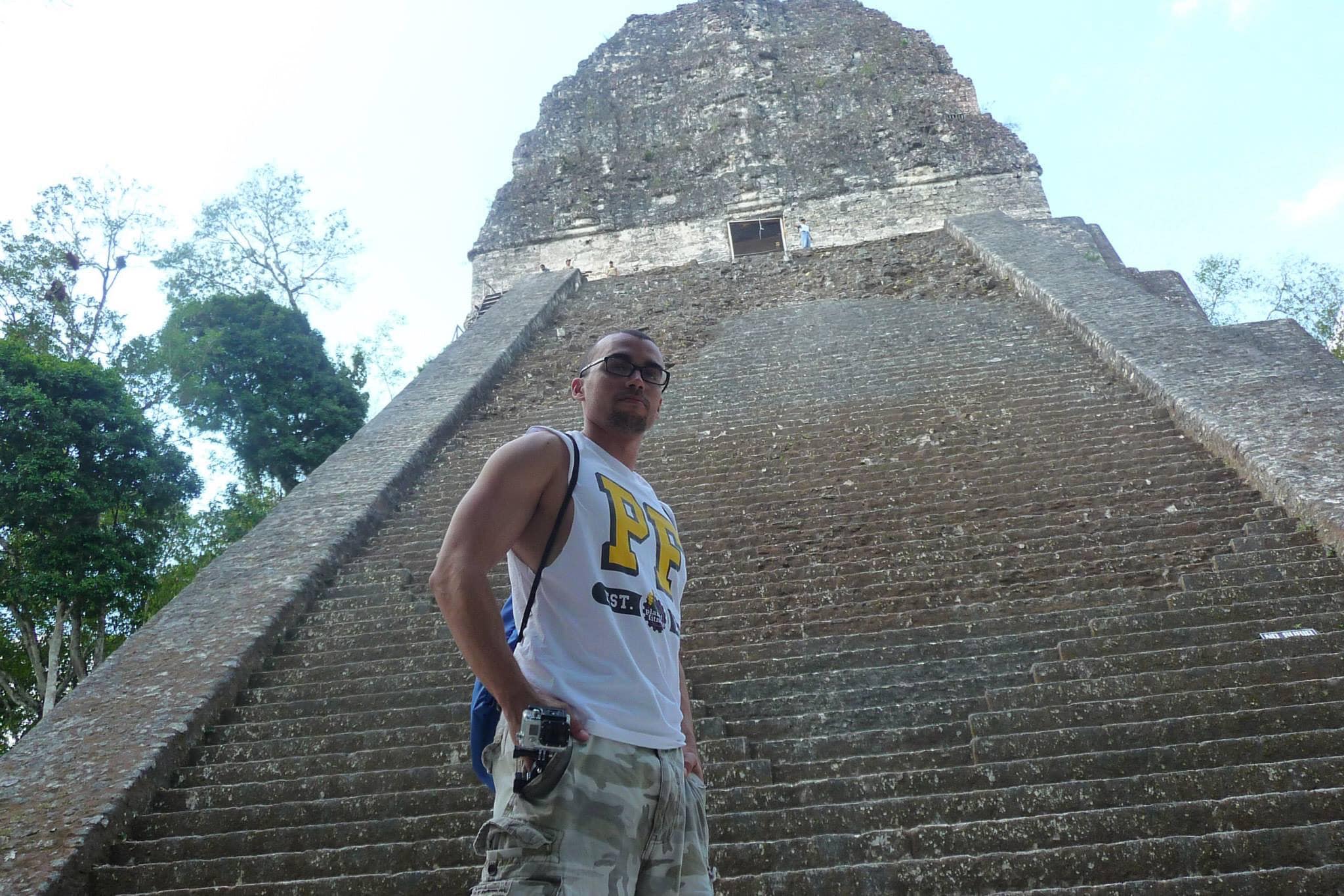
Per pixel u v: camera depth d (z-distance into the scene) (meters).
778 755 5.21
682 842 2.29
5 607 15.11
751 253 24.00
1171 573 6.29
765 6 25.53
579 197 21.98
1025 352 11.03
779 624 6.50
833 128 22.25
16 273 20.45
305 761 5.53
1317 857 3.93
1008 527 7.31
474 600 2.13
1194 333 10.23
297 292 27.48
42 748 5.66
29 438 14.59
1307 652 5.20
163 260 25.89
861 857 4.36
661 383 2.83
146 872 4.79
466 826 4.86
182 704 6.00
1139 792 4.45
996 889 4.10
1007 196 20.14
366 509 8.84
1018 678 5.54
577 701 2.20
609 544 2.42
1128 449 8.23
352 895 4.51
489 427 11.48
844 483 8.50
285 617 7.16
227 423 20.31
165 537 16.55
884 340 12.23
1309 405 7.87
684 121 23.23
